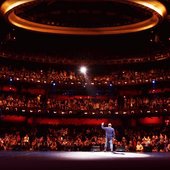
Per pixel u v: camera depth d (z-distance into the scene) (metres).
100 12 31.05
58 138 34.09
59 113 36.84
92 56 41.06
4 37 36.31
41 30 33.97
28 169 9.75
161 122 36.41
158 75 37.41
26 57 38.44
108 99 39.03
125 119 38.00
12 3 25.66
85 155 19.62
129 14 31.39
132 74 39.66
